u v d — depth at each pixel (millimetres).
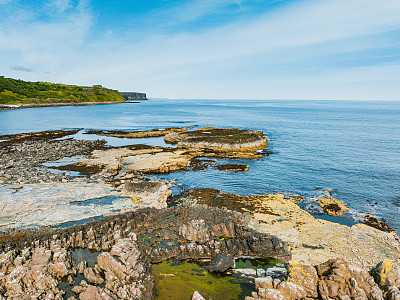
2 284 16969
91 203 32500
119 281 17656
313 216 30688
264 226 27234
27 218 28484
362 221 29578
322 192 38156
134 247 21141
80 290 17016
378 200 36000
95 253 21578
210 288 18281
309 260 21406
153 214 28109
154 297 17312
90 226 24984
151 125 117625
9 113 151250
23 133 85375
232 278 19406
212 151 63750
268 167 51094
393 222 29953
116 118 145625
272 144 73500
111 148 65188
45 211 30234
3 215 28984
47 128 101438
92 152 60000
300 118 155875
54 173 44000
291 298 16375
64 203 32406
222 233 25203
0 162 49812
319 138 83688
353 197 36969
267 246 22828
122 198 34094
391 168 50500
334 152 64000
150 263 21016
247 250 22547
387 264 17172
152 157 55469
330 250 22984
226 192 38062
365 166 51875
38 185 38250
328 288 16312
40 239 22500
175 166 49500
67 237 23047
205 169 49531
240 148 65500
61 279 18234
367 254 22469
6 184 38281
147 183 38188
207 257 21906
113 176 43750
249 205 32969
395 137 85875
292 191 38719
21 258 18891
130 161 52438
